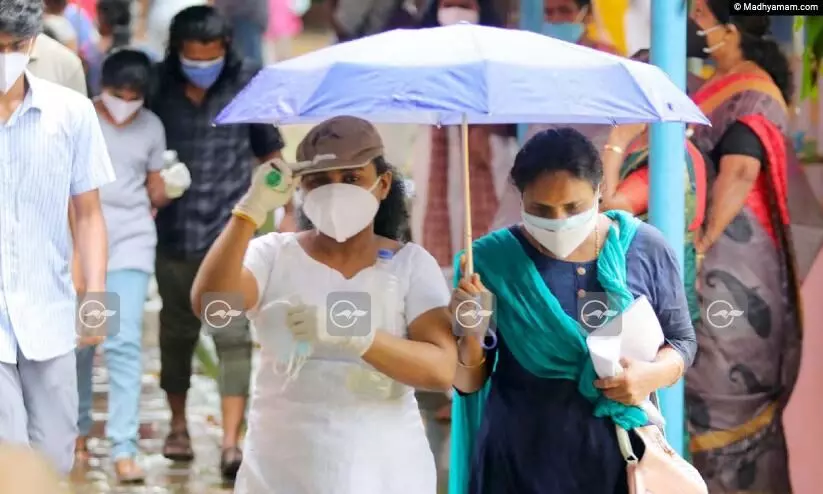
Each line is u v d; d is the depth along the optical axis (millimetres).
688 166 14031
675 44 12352
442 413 15289
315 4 16344
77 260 10711
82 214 10055
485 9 15391
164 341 14797
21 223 9508
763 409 14320
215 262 8383
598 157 8883
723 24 14164
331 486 8414
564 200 8719
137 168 14250
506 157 15508
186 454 14656
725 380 14227
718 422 14289
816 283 14367
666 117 8672
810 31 14242
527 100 8375
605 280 8938
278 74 8992
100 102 14164
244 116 8891
